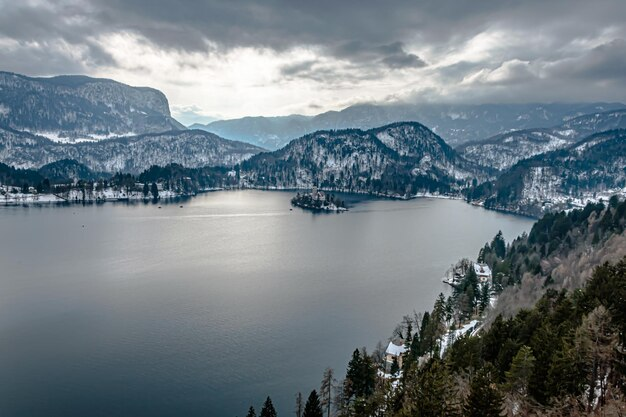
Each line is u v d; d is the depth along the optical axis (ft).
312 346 526.98
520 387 234.99
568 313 297.33
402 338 509.35
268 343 531.09
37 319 587.27
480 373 205.26
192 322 587.68
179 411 401.49
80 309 625.00
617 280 296.92
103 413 394.52
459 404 208.13
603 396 210.59
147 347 513.86
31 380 440.45
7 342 518.78
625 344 221.46
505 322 332.80
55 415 390.01
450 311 576.61
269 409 333.21
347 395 377.09
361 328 580.71
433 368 236.22
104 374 455.63
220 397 424.05
